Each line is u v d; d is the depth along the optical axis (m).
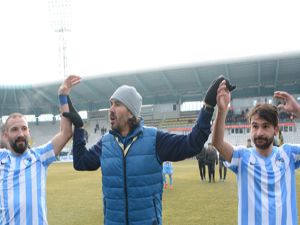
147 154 2.75
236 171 3.04
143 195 2.71
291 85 39.78
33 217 3.17
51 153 3.40
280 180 2.89
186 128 41.53
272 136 2.91
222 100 2.65
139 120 2.90
